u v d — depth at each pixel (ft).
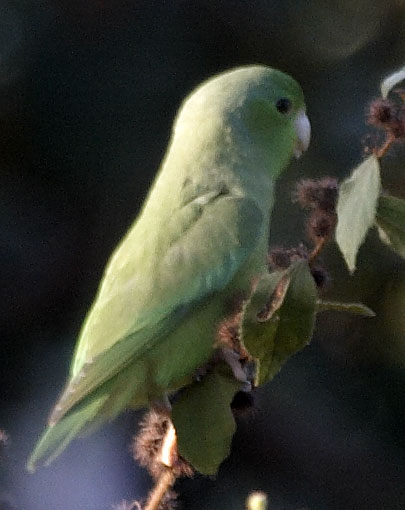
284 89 8.54
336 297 8.82
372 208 8.20
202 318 8.43
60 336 8.86
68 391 8.39
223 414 8.29
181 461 8.29
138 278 8.44
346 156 8.85
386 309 8.83
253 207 8.47
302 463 8.82
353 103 8.87
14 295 8.86
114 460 8.82
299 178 8.84
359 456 8.82
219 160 8.50
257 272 8.46
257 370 8.21
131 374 8.42
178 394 8.30
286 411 8.82
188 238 8.45
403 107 8.23
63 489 8.79
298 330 8.21
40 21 8.86
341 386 8.83
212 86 8.54
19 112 8.87
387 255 8.81
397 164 8.74
